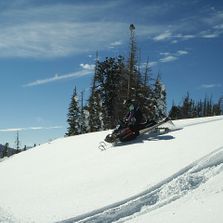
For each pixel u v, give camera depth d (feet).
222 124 45.50
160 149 40.55
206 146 36.52
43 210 30.37
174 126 50.39
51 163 51.06
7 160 68.03
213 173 29.68
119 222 25.99
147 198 27.99
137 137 49.14
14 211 31.89
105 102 158.71
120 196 29.32
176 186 28.86
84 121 171.83
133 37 144.56
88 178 37.42
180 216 23.89
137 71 145.79
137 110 48.49
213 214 22.63
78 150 53.98
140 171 34.63
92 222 26.40
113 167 38.93
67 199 32.09
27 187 40.73
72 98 179.52
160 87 162.09
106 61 159.12
